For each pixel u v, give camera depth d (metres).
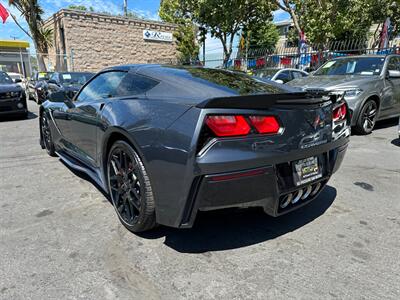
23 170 3.89
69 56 17.47
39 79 12.21
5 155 4.59
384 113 6.00
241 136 1.81
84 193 3.15
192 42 21.33
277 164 1.97
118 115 2.32
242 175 1.83
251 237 2.33
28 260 2.02
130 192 2.29
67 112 3.42
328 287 1.78
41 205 2.87
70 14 17.11
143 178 2.09
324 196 3.08
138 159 2.14
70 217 2.63
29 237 2.30
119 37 18.94
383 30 13.31
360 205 2.87
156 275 1.89
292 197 2.19
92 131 2.81
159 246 2.20
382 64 6.06
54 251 2.12
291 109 2.00
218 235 2.36
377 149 4.78
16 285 1.79
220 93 2.14
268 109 1.91
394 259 2.05
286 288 1.77
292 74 9.15
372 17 15.67
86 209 2.78
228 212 2.10
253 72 9.78
